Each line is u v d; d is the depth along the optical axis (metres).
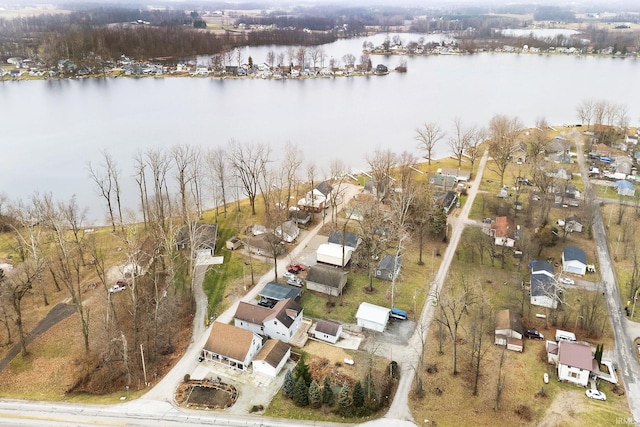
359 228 109.94
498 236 102.69
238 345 69.19
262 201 126.31
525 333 75.12
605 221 112.44
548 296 81.50
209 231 103.31
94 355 70.44
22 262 91.69
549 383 65.88
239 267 94.75
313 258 98.12
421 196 108.69
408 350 72.69
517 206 119.38
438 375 67.50
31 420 59.44
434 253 99.62
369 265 90.31
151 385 65.69
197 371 68.31
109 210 121.56
